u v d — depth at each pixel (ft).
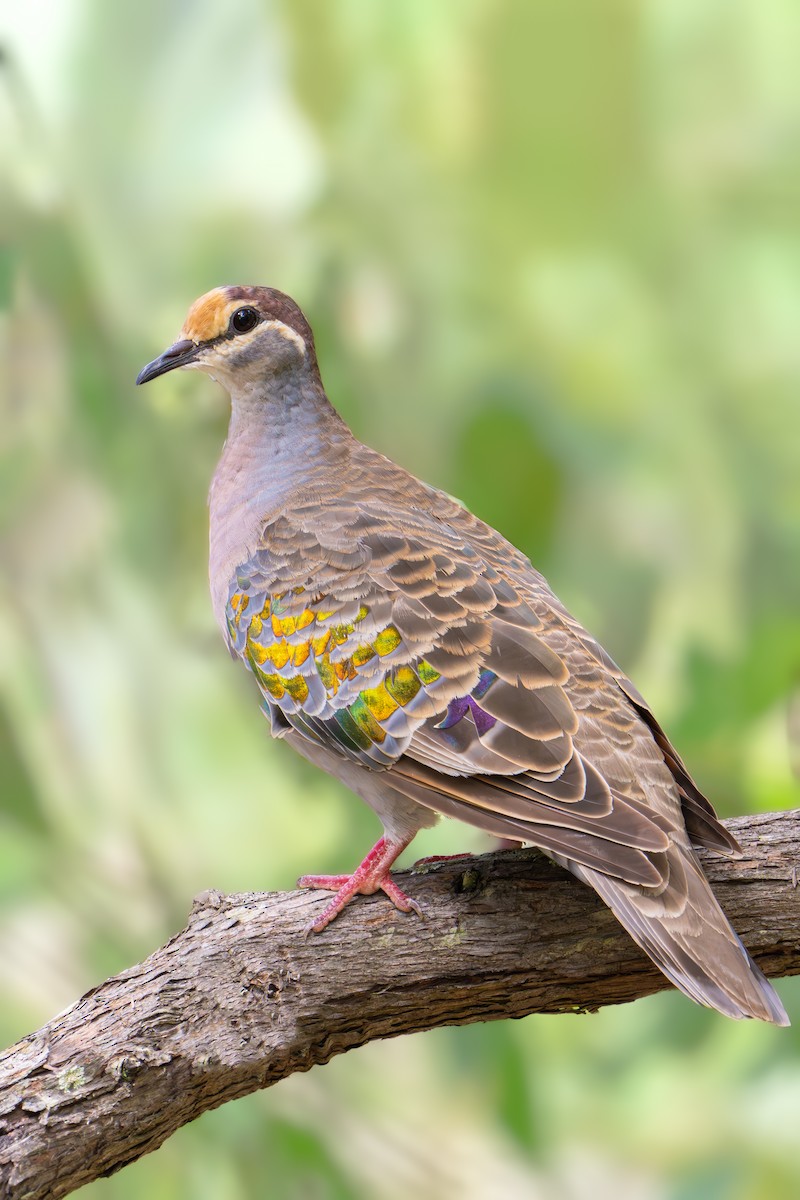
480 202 40.75
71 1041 24.85
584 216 41.09
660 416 40.09
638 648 39.29
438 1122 39.93
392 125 40.50
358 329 39.19
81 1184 24.58
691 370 41.01
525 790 25.54
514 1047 33.83
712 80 42.55
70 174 40.81
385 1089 39.42
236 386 32.65
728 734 34.35
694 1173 35.91
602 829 24.77
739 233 42.29
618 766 25.91
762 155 42.42
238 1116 33.78
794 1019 35.04
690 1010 36.01
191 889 38.47
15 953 38.29
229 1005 25.70
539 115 40.70
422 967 26.40
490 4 40.42
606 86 40.81
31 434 40.45
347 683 27.43
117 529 39.70
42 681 40.09
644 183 41.83
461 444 38.04
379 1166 36.76
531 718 25.98
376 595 27.73
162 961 26.11
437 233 40.32
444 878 27.27
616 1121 37.17
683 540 39.83
